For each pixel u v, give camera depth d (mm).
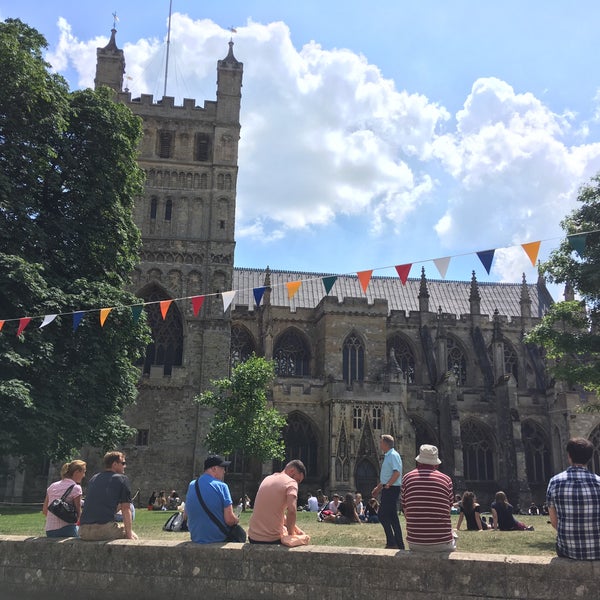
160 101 72250
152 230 68438
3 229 34719
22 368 33781
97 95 41906
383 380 66375
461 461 67562
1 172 34844
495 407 72188
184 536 24891
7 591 14883
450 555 12680
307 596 13133
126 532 15188
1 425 31859
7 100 35188
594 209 34969
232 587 13555
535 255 20609
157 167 70312
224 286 67750
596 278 33031
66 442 35062
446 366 76438
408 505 13852
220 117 72500
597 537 11945
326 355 72000
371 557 12945
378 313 73875
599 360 35656
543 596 11945
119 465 15930
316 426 67438
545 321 37062
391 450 18719
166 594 13906
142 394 63656
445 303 87625
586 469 12508
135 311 29625
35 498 59062
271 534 14055
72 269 39438
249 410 54500
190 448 63031
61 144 38781
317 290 83688
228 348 65938
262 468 64062
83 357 37281
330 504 37344
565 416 70500
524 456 68438
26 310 33500
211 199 70188
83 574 14508
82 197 39938
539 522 46094
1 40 34781
